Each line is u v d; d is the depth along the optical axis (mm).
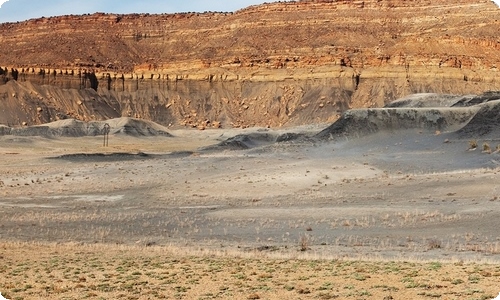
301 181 69125
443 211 48000
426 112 108312
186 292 24891
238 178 72562
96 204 61719
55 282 27859
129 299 23906
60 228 49469
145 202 62156
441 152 85625
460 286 23906
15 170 94562
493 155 76000
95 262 33594
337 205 54375
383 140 101375
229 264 31641
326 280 26250
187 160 93938
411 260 31906
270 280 26797
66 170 90562
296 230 45562
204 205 58906
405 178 64562
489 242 37875
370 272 27641
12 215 55438
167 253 36938
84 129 193750
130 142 180750
